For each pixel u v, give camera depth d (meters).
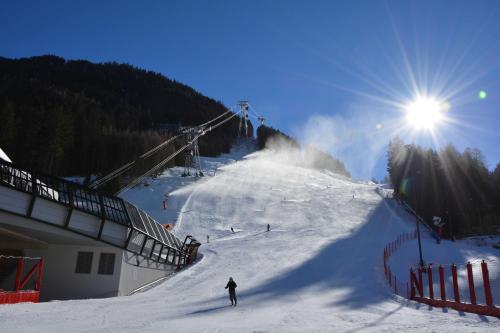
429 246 43.19
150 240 30.06
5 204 21.22
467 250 42.19
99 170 101.31
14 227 22.56
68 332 11.00
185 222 58.69
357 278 27.64
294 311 16.88
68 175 100.38
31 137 86.94
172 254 33.91
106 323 13.05
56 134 89.19
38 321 12.95
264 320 14.23
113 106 188.25
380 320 14.23
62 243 27.62
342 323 13.51
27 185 22.95
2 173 21.73
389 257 35.25
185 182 89.44
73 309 16.72
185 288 26.19
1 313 14.32
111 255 27.39
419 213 65.75
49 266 27.48
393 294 22.58
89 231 25.42
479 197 69.31
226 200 71.62
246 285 26.03
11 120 87.44
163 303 20.17
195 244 36.97
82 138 106.38
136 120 176.50
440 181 68.12
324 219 58.72
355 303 19.61
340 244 40.62
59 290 26.91
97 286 26.66
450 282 28.70
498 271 31.02
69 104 139.25
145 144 104.94
